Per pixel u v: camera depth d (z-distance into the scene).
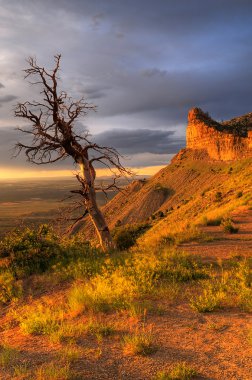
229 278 9.61
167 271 10.38
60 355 5.54
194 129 174.62
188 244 16.14
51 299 9.89
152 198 143.62
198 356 5.29
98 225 18.30
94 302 8.12
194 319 6.88
